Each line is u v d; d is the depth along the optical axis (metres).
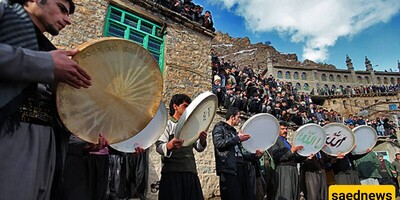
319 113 14.69
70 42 6.09
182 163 2.65
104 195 2.60
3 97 0.97
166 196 2.52
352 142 5.14
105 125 1.51
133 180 5.17
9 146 0.99
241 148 3.64
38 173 1.08
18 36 1.05
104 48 1.38
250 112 9.23
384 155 14.09
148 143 2.66
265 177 4.72
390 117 30.31
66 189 2.28
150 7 7.71
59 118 1.25
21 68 0.98
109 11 7.04
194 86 7.93
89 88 1.38
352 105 35.97
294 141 4.46
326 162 5.35
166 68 7.53
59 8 1.29
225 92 8.60
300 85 48.00
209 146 7.23
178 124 2.37
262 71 52.19
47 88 1.25
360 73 52.41
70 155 2.23
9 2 1.13
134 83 1.58
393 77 54.06
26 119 1.09
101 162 2.61
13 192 0.96
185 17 8.31
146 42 7.49
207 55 8.69
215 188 6.87
